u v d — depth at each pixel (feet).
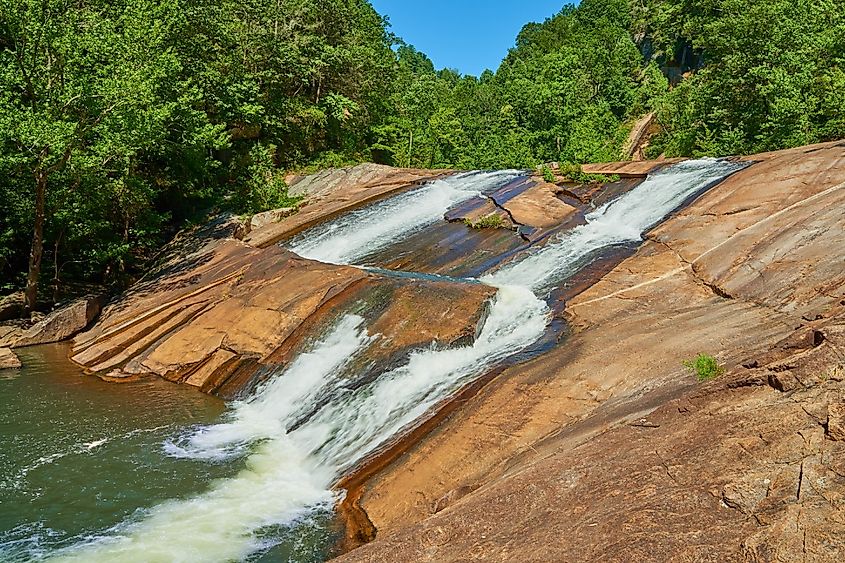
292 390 46.11
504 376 36.58
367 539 28.30
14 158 59.16
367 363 44.57
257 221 90.38
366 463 33.88
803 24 110.32
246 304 56.70
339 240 75.56
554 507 21.35
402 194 90.17
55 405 46.83
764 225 44.91
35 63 63.57
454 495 27.68
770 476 17.74
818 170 49.49
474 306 46.29
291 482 34.99
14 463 37.22
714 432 21.53
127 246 80.23
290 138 134.41
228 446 39.78
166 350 55.26
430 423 34.81
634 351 34.68
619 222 60.54
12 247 78.28
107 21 67.92
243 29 119.44
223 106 108.06
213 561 27.45
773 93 102.83
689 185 61.87
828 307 31.58
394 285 51.37
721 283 40.86
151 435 41.42
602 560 16.99
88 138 69.15
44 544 29.09
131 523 30.68
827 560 13.88
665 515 18.07
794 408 20.25
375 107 153.69
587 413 30.68
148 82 64.59
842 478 16.25
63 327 65.57
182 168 102.53
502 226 67.82
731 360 30.01
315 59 129.59
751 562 14.80
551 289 49.37
